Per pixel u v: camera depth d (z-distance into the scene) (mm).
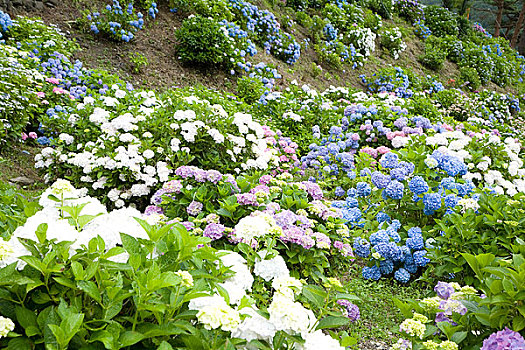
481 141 6191
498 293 2088
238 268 2080
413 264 3891
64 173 5000
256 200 3334
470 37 21594
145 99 5664
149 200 4535
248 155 5266
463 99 13102
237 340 1534
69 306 1416
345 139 7367
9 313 1436
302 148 7578
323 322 1854
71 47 7891
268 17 11859
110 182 4398
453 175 4711
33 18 8047
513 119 13992
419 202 4246
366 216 4535
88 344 1358
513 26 31734
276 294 1618
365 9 17812
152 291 1437
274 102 8602
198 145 4852
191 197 3520
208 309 1432
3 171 5105
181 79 8961
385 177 4367
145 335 1397
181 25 10250
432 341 2158
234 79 9906
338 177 6043
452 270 3439
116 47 8820
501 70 19156
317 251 3260
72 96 6566
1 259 1438
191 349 1467
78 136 5055
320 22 13953
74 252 1638
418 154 5059
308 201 4078
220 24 9883
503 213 3627
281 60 11891
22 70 5922
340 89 10398
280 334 1620
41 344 1388
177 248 1817
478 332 2350
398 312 3436
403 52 17000
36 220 1702
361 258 4309
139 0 9984
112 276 1558
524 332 2105
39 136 6238
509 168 5684
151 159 4574
